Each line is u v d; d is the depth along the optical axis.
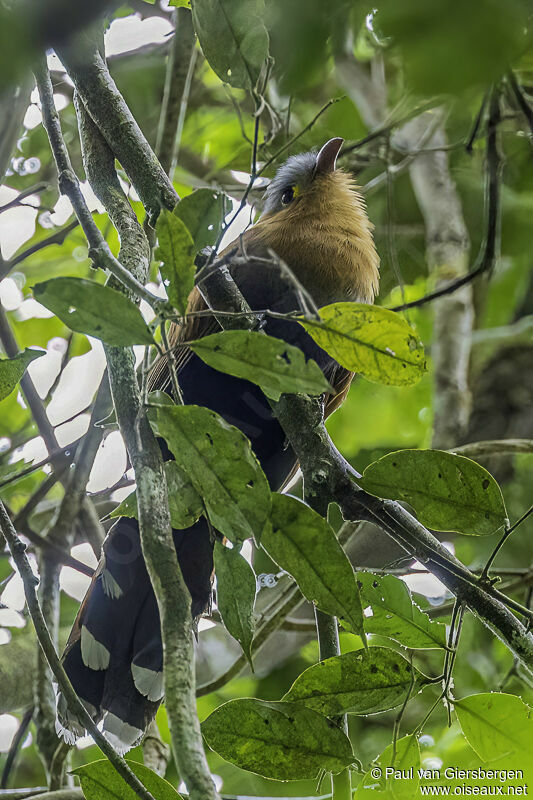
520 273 13.10
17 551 5.58
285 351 4.46
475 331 12.68
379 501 5.84
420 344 4.86
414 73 3.03
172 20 10.70
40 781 11.27
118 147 6.29
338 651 6.05
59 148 6.09
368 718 10.95
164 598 4.21
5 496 11.16
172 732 3.84
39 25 2.78
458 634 5.60
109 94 6.38
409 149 10.59
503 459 11.86
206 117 11.95
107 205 6.29
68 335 11.77
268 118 11.26
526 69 9.25
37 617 5.44
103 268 5.09
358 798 5.56
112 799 5.33
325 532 4.83
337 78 11.01
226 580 4.94
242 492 4.63
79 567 8.92
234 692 11.30
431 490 5.34
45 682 8.41
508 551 11.41
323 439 6.09
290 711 5.36
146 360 4.72
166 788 5.28
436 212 11.69
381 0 3.04
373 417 13.16
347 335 4.88
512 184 12.57
